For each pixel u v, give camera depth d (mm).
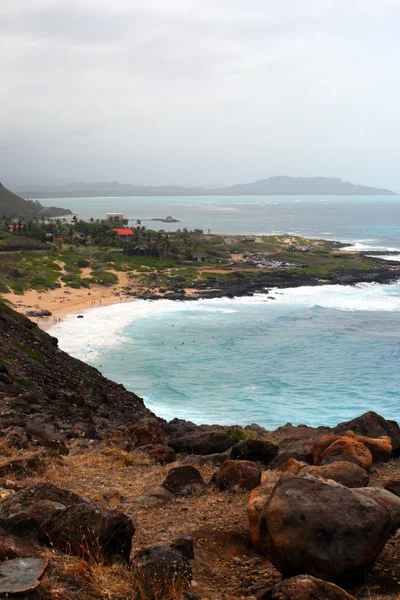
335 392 52688
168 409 46562
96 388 32594
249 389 53406
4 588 4570
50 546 5879
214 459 12906
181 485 9609
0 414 16688
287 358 66500
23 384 25844
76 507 6031
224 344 73500
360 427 14586
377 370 61281
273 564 5758
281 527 5656
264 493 7141
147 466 12180
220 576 6016
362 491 7781
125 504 8648
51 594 4711
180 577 5199
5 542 5480
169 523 7816
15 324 39906
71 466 11383
